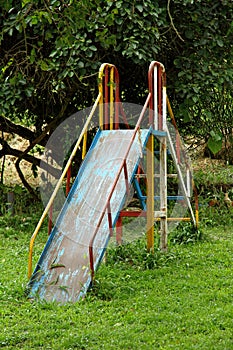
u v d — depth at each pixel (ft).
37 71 44.52
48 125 48.80
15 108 50.39
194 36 43.52
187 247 37.32
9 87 43.34
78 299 27.22
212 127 48.78
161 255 33.86
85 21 23.73
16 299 27.30
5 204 47.83
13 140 67.82
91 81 44.42
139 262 33.09
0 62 44.50
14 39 44.86
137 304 26.32
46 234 41.68
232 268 32.14
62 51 41.32
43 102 50.01
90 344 22.02
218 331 22.84
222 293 27.37
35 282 28.66
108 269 31.50
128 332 22.88
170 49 45.29
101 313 25.50
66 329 23.75
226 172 55.21
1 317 25.02
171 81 44.60
